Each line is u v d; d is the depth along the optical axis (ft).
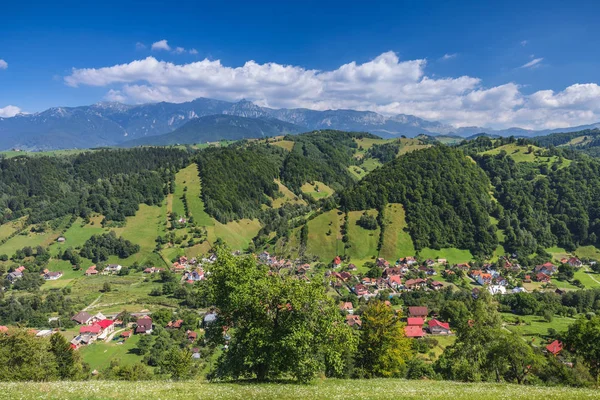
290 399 73.97
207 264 116.78
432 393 82.74
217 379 108.78
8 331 189.88
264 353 101.19
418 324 399.03
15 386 76.69
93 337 411.54
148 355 359.66
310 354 104.78
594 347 158.71
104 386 80.69
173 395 73.97
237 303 100.68
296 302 99.96
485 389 91.97
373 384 100.12
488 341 172.14
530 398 78.54
